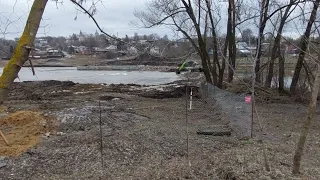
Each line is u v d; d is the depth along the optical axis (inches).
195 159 329.1
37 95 828.0
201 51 821.2
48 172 301.9
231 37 714.2
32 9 68.0
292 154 339.0
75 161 328.8
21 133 437.1
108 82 1521.9
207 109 630.5
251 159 312.0
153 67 2201.0
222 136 430.9
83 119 510.0
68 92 913.5
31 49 67.3
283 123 516.4
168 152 357.7
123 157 339.0
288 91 834.8
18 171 302.4
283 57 806.5
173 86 1019.9
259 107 666.8
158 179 268.7
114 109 602.5
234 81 839.1
